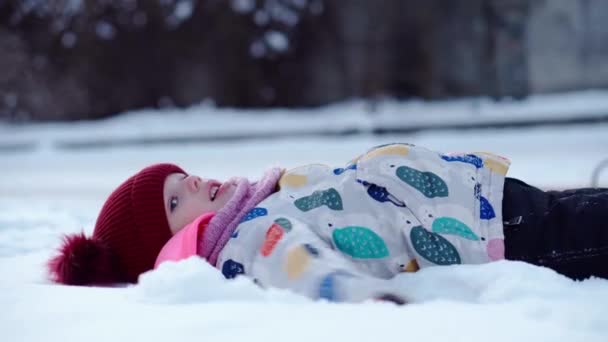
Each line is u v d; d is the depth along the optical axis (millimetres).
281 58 18047
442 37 16328
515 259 2473
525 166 8711
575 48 14805
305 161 10734
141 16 18094
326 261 2197
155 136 14305
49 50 18031
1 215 4820
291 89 17906
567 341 1626
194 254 2469
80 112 17891
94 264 2619
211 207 2713
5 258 3133
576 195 2555
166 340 1725
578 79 14727
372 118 14477
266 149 12367
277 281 2236
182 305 2033
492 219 2514
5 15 18000
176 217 2693
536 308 1829
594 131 11508
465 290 2090
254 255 2410
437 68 16344
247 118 16859
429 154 2637
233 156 11781
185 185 2738
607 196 2514
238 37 17922
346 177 2582
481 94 15602
